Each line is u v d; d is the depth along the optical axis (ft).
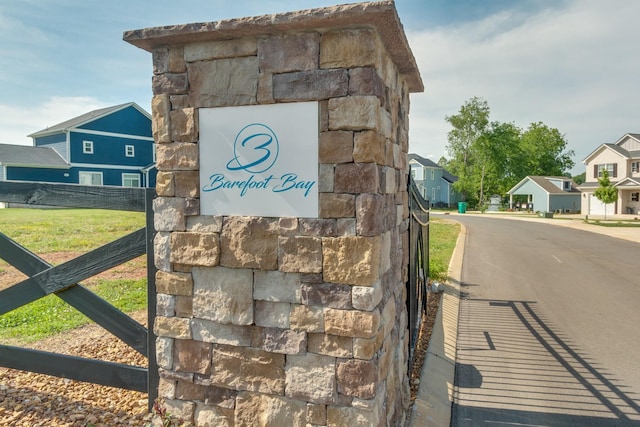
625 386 14.40
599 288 29.68
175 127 9.49
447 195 180.86
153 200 10.03
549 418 12.36
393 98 10.46
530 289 29.22
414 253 15.46
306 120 8.56
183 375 9.77
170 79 9.45
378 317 8.59
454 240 56.90
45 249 35.50
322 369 8.66
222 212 9.25
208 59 9.15
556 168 196.75
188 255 9.50
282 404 8.99
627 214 119.34
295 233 8.70
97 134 100.07
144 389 11.15
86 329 17.84
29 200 11.85
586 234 67.67
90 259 11.39
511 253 46.34
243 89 8.94
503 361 16.55
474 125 165.58
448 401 13.38
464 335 19.65
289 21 8.02
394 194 10.80
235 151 9.09
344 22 8.00
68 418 10.77
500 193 167.63
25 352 12.26
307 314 8.69
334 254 8.44
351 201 8.34
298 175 8.65
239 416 9.34
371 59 8.12
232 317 9.24
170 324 9.80
